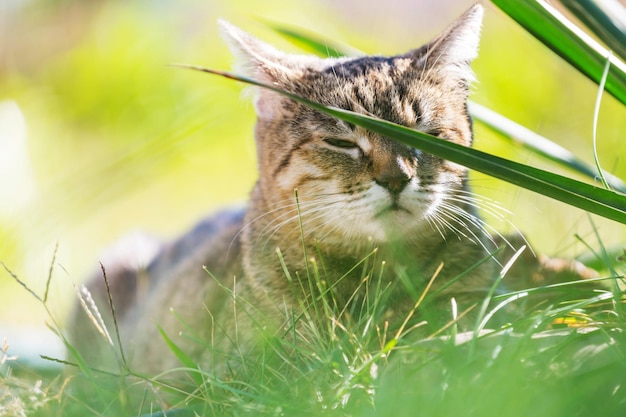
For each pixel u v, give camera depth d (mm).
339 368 3355
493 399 2762
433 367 3088
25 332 6754
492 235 5148
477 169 3369
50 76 13328
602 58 3723
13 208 9461
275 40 11617
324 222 4812
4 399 3713
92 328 6402
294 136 4980
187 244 6410
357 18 12461
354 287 4656
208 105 11000
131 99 12031
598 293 3764
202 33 12938
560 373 2902
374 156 4660
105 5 13984
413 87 4922
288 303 4699
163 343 5707
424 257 4785
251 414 3174
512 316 3924
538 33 3752
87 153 11312
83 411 3639
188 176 10656
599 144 7977
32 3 14188
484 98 9297
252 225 5203
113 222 9992
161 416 3482
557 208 5824
